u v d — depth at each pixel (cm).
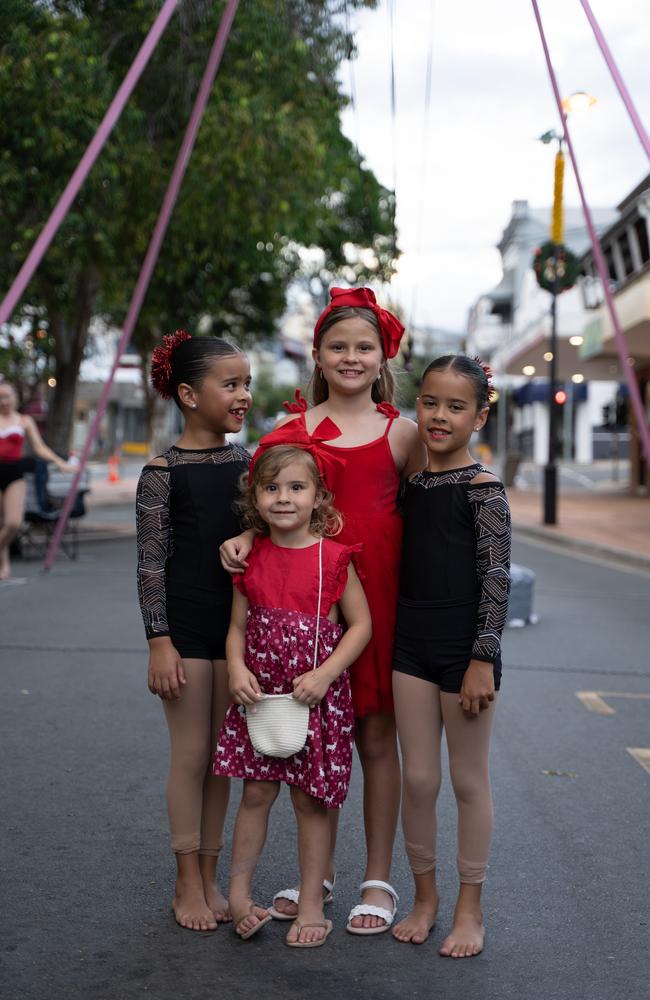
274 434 337
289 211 1518
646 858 400
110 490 3086
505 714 618
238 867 329
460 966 311
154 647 335
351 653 325
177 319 1920
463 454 337
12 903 347
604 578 1364
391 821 351
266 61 1331
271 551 332
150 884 366
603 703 649
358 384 348
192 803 341
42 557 1380
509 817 443
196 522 343
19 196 1243
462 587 327
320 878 330
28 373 3244
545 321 2795
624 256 2312
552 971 309
